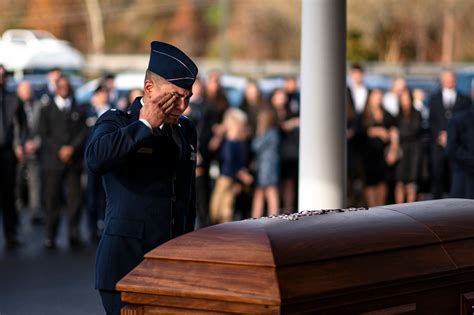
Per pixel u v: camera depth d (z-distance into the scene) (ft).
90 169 27.78
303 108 40.70
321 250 22.65
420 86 126.82
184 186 29.71
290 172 84.64
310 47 40.29
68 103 75.87
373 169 86.17
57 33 336.70
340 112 40.52
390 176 87.45
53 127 75.05
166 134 28.81
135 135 27.25
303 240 22.81
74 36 337.72
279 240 22.52
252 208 84.17
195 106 82.33
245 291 21.48
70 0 337.72
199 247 22.79
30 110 89.56
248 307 21.45
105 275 28.48
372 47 266.98
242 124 82.43
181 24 330.54
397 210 26.55
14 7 333.42
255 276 21.65
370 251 23.41
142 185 28.63
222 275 21.99
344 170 40.86
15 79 147.02
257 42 311.47
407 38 270.46
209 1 325.83
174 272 22.58
